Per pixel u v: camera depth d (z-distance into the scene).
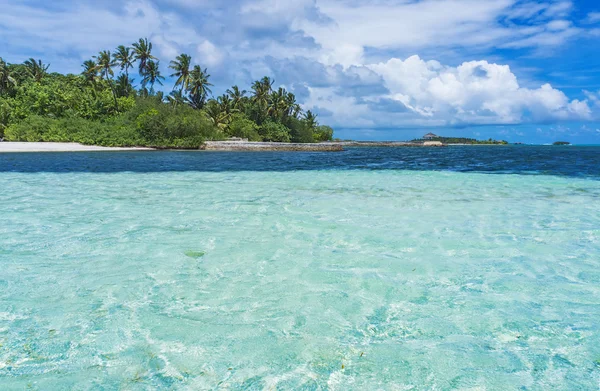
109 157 29.25
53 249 5.36
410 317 3.46
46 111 48.84
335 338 3.10
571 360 2.80
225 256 5.14
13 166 19.86
